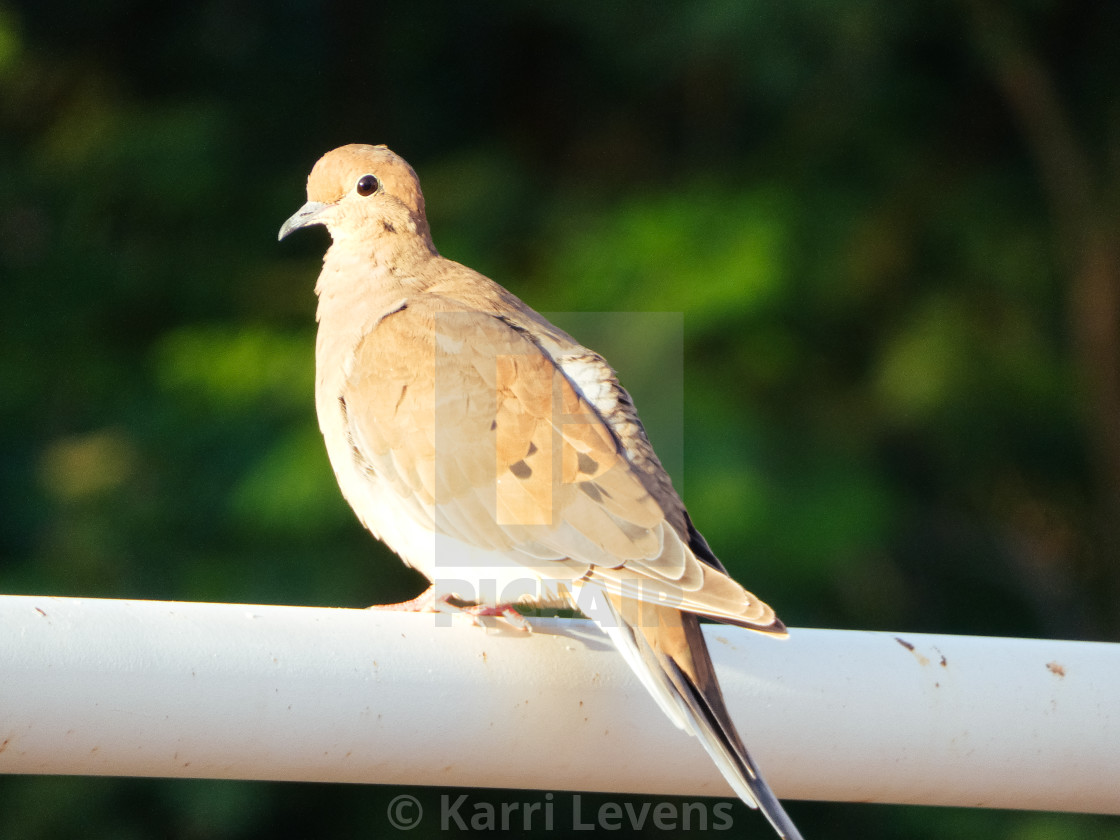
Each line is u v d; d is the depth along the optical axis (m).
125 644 3.63
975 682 4.22
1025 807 4.36
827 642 4.27
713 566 5.05
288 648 3.81
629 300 11.66
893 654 4.24
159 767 3.74
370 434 5.58
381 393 5.62
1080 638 13.91
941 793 4.28
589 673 4.21
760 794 3.90
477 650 4.05
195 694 3.69
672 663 4.21
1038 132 13.81
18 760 3.59
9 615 3.57
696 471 11.10
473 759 4.07
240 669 3.73
